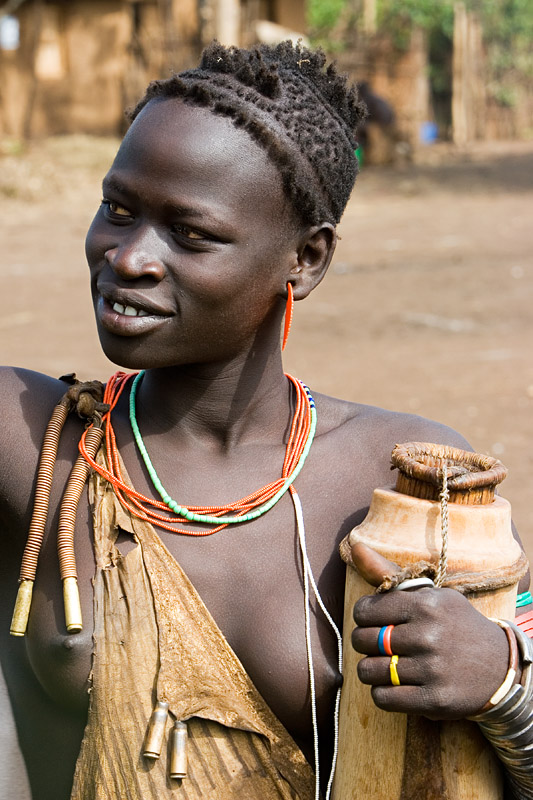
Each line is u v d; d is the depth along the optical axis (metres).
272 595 2.55
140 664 2.40
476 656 2.21
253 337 2.67
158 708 2.37
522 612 2.65
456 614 2.22
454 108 46.88
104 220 2.55
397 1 40.12
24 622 2.46
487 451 9.82
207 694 2.41
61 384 2.84
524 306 16.06
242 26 31.28
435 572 2.30
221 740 2.40
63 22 33.19
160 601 2.44
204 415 2.70
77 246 20.97
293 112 2.56
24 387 2.76
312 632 2.55
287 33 35.00
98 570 2.46
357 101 2.75
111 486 2.57
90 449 2.59
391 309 15.91
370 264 19.36
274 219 2.55
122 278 2.48
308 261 2.68
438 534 2.35
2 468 2.65
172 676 2.40
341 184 2.68
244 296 2.54
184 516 2.57
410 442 2.61
